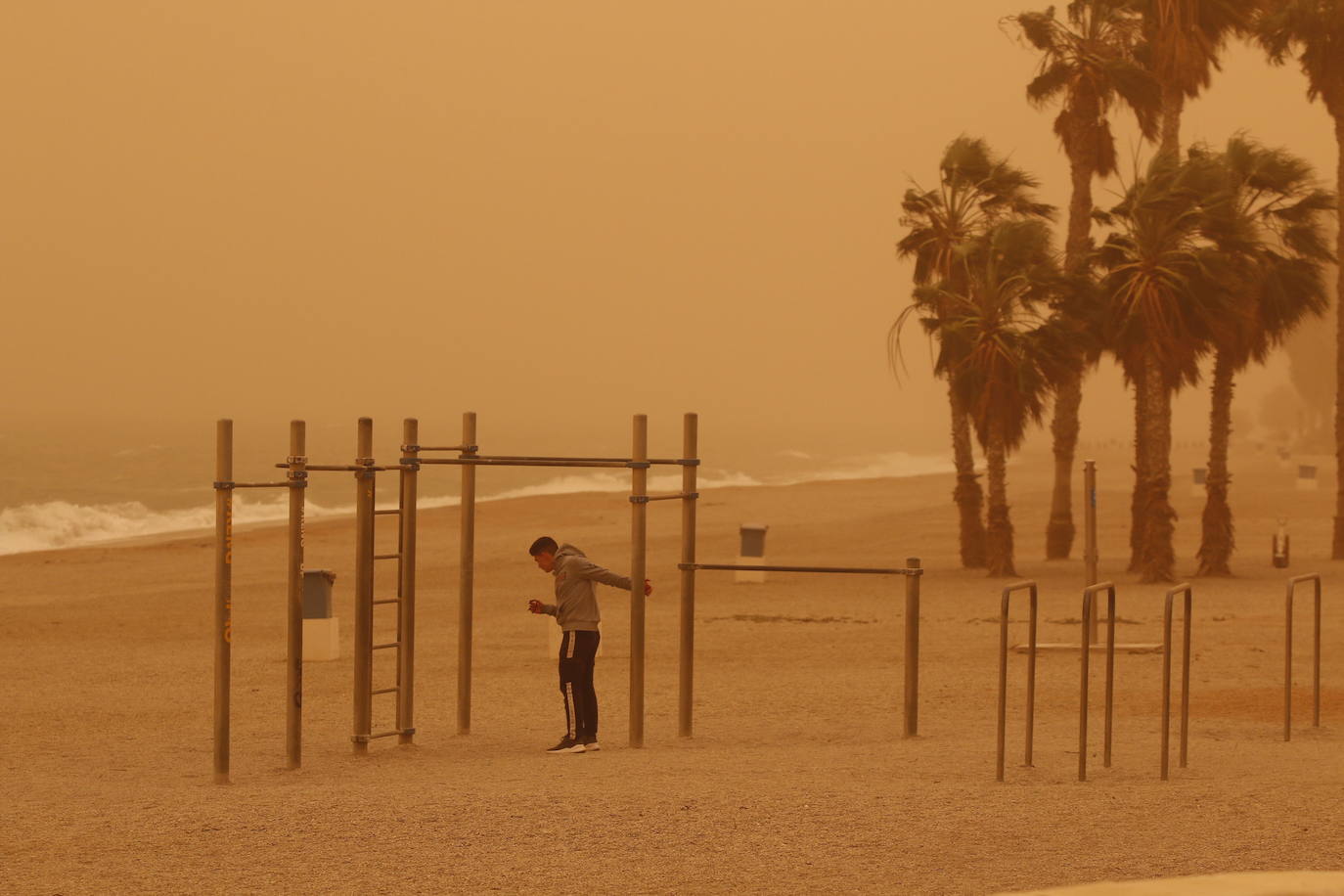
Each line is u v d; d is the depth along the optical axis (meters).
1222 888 9.39
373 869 13.45
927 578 62.47
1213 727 25.06
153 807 16.95
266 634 45.25
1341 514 68.69
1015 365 60.00
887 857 13.65
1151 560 57.72
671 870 13.27
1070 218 70.00
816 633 43.12
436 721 28.27
